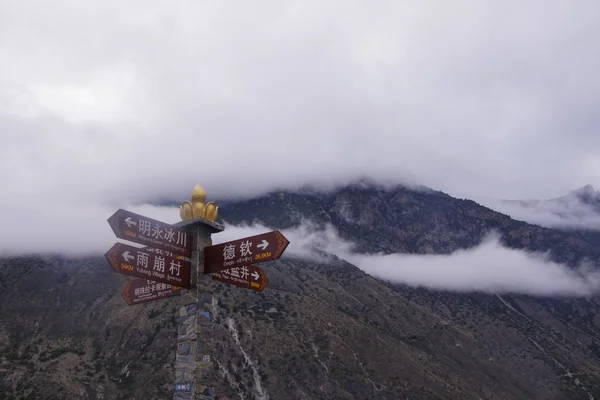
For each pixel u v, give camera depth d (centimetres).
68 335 12656
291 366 12362
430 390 13175
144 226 1845
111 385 10494
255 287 2102
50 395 9900
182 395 1831
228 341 12419
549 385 17025
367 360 13575
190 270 1955
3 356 11338
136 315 12912
